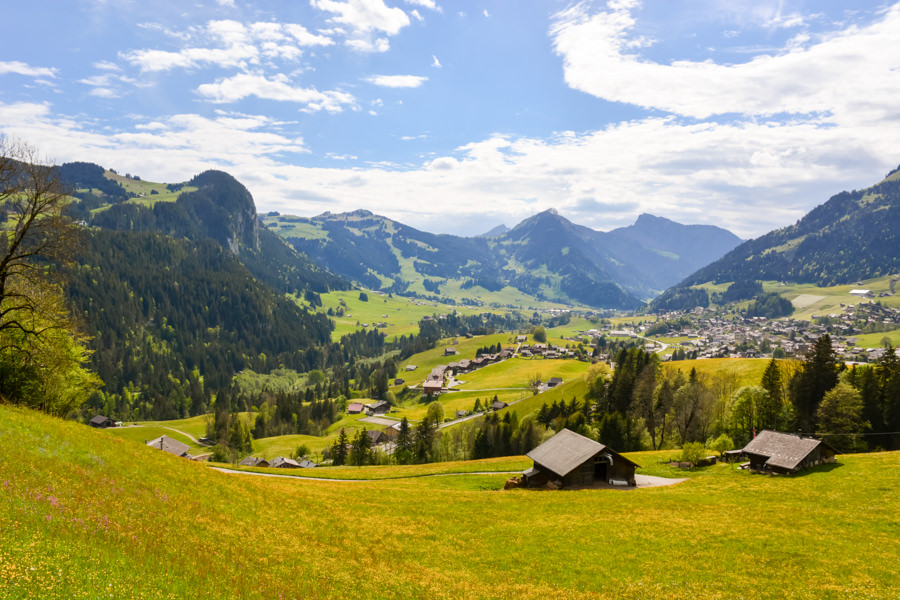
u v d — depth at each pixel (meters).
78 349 63.09
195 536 29.06
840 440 93.38
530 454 72.56
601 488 65.19
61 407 65.00
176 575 22.23
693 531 42.41
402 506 52.41
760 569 33.84
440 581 31.62
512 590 30.69
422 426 141.75
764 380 115.50
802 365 120.44
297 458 168.38
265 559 29.19
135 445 44.47
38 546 19.86
